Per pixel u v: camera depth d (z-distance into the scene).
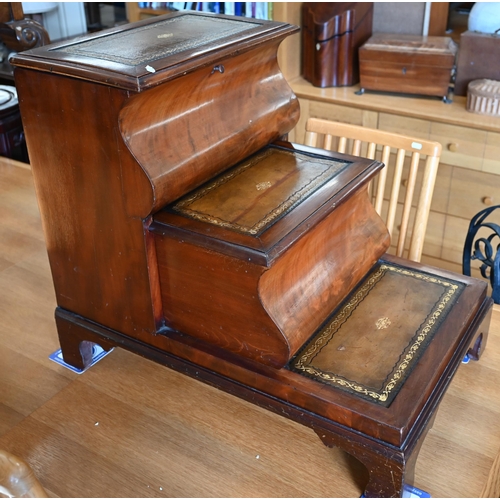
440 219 2.78
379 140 1.72
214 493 1.14
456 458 1.18
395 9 2.86
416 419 1.08
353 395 1.10
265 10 2.75
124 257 1.21
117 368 1.44
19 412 1.34
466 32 2.60
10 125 2.79
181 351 1.25
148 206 1.12
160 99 1.10
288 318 1.15
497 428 1.25
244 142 1.33
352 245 1.37
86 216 1.22
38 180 1.24
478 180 2.58
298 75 3.00
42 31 3.29
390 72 2.66
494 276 1.59
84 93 1.07
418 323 1.27
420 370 1.15
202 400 1.35
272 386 1.15
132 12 3.08
